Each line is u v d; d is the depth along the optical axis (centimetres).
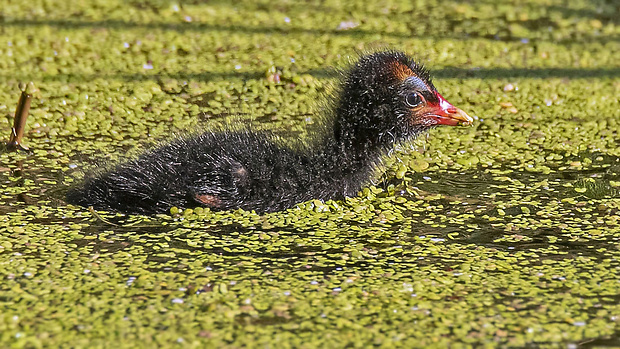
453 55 1833
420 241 1051
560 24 2058
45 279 926
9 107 1472
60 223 1069
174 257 988
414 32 1969
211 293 902
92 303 877
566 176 1270
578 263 992
